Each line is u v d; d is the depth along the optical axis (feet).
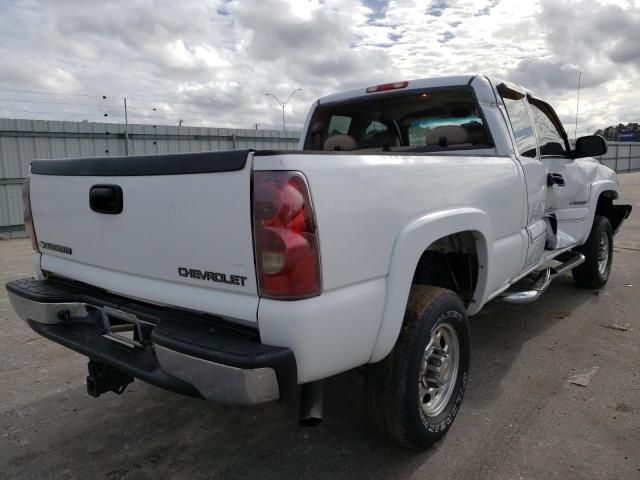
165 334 6.69
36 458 8.86
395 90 12.84
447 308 8.50
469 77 11.92
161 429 9.77
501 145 11.60
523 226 12.07
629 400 10.44
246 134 65.98
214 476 8.28
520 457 8.57
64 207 8.80
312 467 8.46
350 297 6.68
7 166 48.14
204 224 6.62
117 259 7.99
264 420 10.05
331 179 6.44
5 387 11.66
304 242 6.06
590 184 17.25
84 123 52.85
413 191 7.82
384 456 8.73
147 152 57.88
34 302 8.82
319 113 14.66
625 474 8.04
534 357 12.77
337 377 11.86
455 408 9.21
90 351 8.02
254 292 6.31
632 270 21.97
